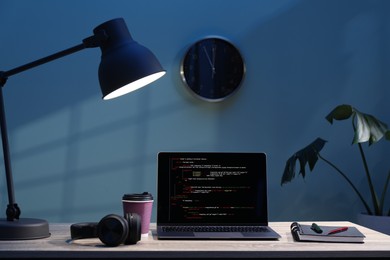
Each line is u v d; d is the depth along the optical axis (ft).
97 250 4.74
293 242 5.22
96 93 10.75
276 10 11.07
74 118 10.69
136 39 10.80
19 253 4.66
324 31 11.15
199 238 5.32
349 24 11.19
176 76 10.84
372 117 9.59
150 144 10.77
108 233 4.89
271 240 5.34
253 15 11.02
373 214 10.28
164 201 5.97
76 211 10.63
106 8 10.80
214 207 5.99
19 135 10.61
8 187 5.53
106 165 10.70
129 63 5.26
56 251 4.70
